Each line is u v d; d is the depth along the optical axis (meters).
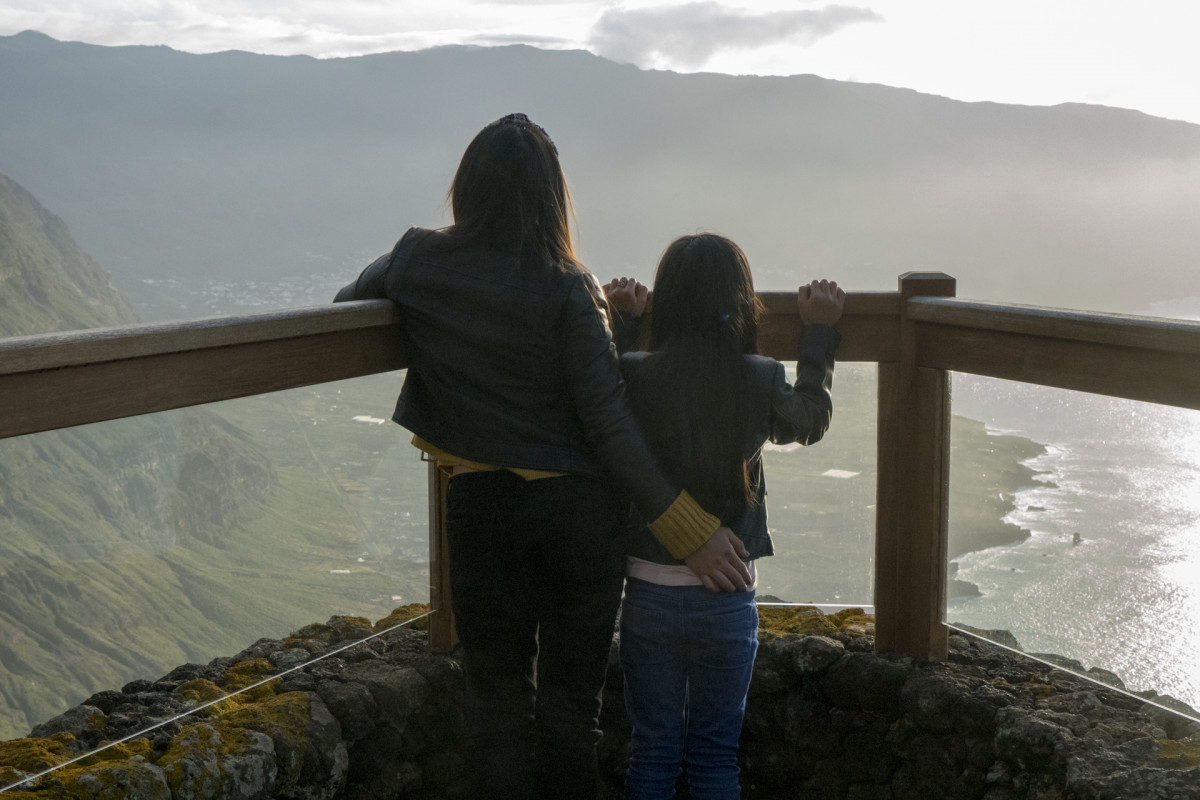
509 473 1.56
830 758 2.21
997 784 1.90
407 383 1.69
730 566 1.63
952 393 2.07
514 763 1.63
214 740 1.70
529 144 1.54
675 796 2.18
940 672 2.09
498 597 1.57
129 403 1.39
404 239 1.66
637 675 1.74
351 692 1.93
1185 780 1.60
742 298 1.67
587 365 1.52
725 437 1.65
